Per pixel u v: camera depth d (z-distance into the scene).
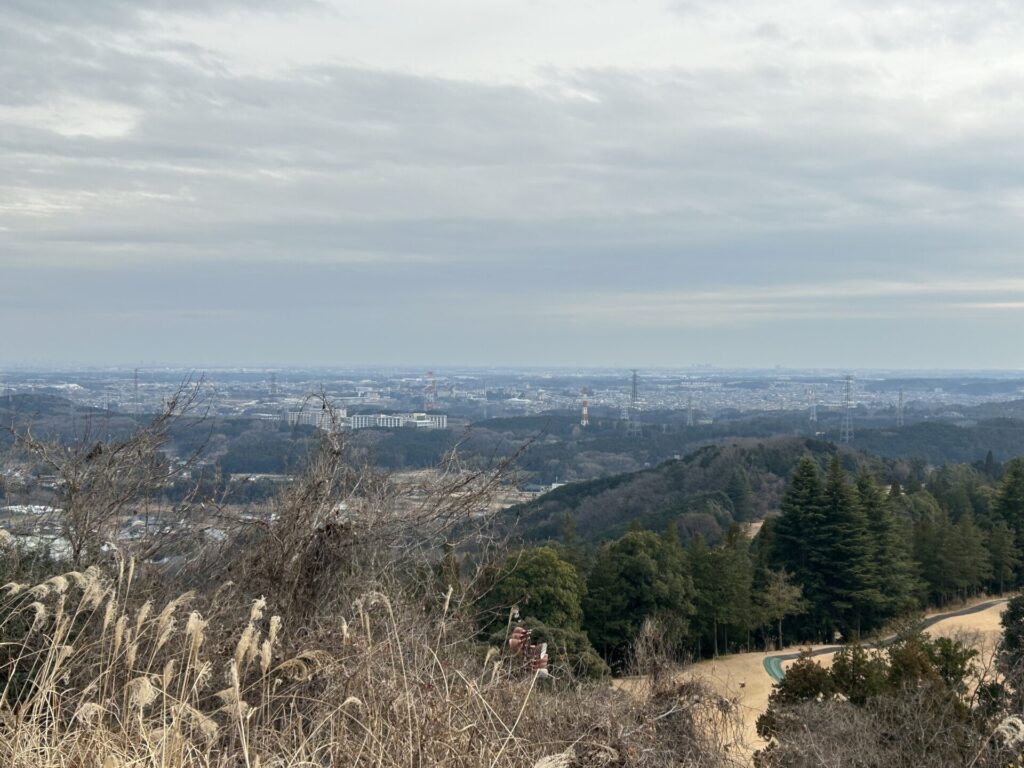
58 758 3.08
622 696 5.51
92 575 3.52
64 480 5.05
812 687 14.33
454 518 5.63
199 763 3.15
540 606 16.95
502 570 5.90
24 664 3.84
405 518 5.54
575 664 7.62
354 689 3.73
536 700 4.64
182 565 5.04
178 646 4.08
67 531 4.83
